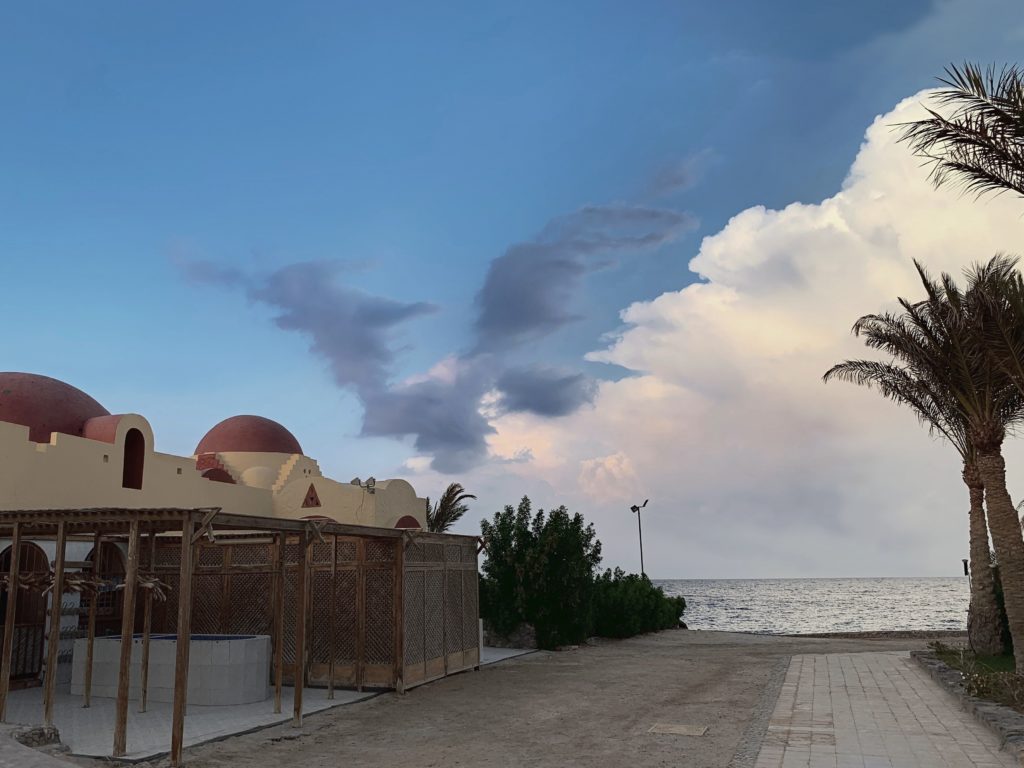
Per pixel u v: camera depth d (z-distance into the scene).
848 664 18.48
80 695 14.16
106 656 14.12
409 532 15.18
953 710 12.06
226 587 16.58
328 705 13.27
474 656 18.34
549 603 24.55
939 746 9.63
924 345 16.30
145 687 12.78
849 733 10.48
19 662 15.29
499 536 25.53
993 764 8.72
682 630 33.88
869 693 13.88
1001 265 13.87
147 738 10.61
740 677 16.50
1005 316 13.30
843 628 53.81
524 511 25.91
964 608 85.81
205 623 16.61
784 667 18.08
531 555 24.52
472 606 18.58
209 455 30.42
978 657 17.95
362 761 9.52
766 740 10.14
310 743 10.55
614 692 14.68
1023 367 13.41
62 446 18.77
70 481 18.91
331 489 26.48
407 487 28.38
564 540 24.83
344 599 15.46
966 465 19.20
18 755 8.01
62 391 22.08
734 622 63.47
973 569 18.89
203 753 9.91
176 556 17.19
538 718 12.16
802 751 9.48
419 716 12.45
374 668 14.95
